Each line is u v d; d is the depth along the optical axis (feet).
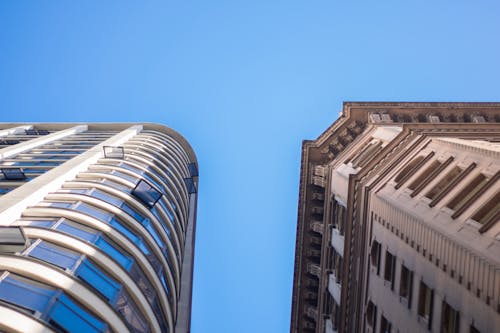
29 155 135.23
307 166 144.87
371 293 89.81
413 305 69.21
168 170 148.15
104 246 79.30
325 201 135.33
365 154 119.03
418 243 67.67
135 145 157.28
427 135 93.09
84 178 107.65
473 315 50.67
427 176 79.66
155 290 86.63
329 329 121.90
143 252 88.33
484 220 56.90
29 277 61.46
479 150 68.49
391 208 80.43
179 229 124.26
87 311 63.57
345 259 102.94
